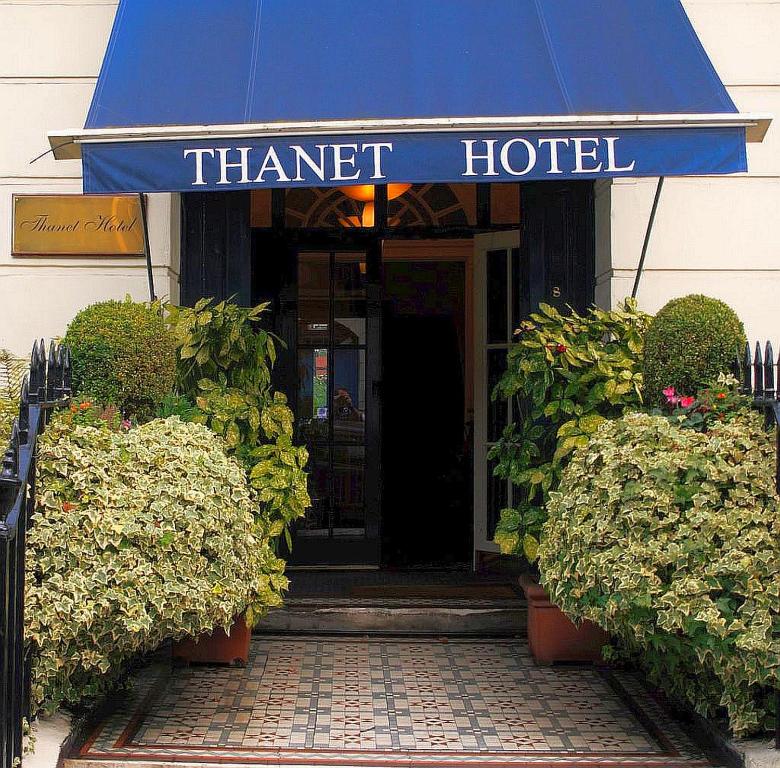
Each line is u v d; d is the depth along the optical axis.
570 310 6.87
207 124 5.43
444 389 9.28
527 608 6.55
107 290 6.74
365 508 7.99
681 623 4.32
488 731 4.99
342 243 7.94
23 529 4.03
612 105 5.48
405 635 6.66
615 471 4.82
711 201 6.80
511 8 6.11
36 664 4.29
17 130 6.80
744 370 5.04
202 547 4.71
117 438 4.90
